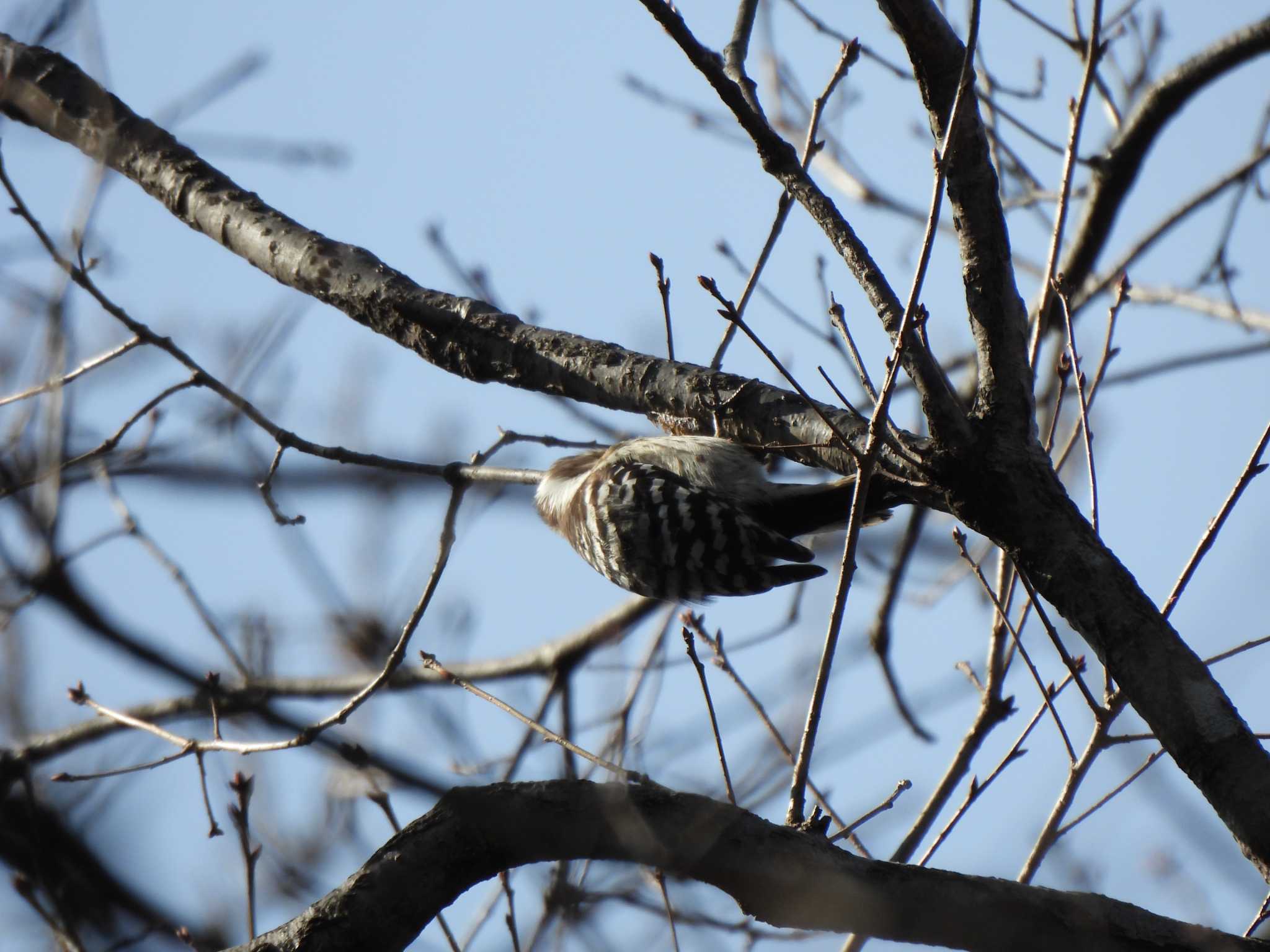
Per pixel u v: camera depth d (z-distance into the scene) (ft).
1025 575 26.12
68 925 26.96
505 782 24.47
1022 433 26.20
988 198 26.25
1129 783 28.60
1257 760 23.57
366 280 32.04
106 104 29.76
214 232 33.42
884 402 24.14
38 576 27.32
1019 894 23.22
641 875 27.73
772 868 23.22
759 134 26.68
